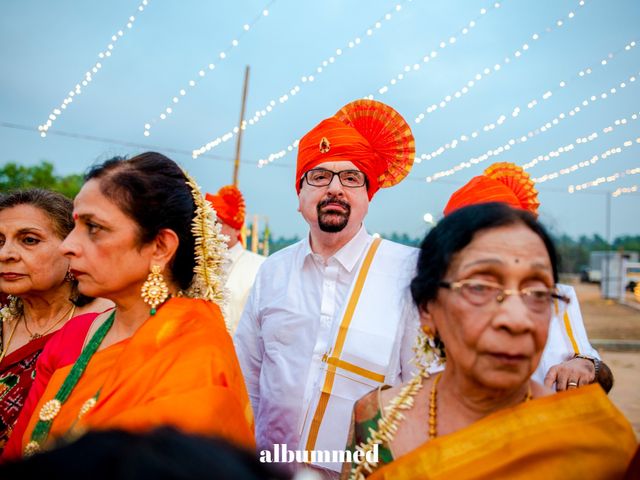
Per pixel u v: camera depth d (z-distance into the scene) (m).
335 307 2.66
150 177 1.67
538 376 2.57
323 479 2.36
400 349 2.51
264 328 2.80
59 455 0.63
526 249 1.29
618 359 12.48
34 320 2.37
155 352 1.58
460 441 1.31
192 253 1.78
